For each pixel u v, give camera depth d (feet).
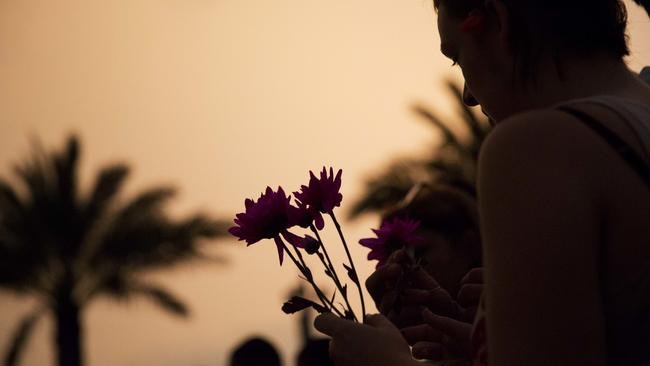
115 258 102.58
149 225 102.83
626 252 4.07
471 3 4.72
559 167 4.01
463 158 87.15
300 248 5.60
